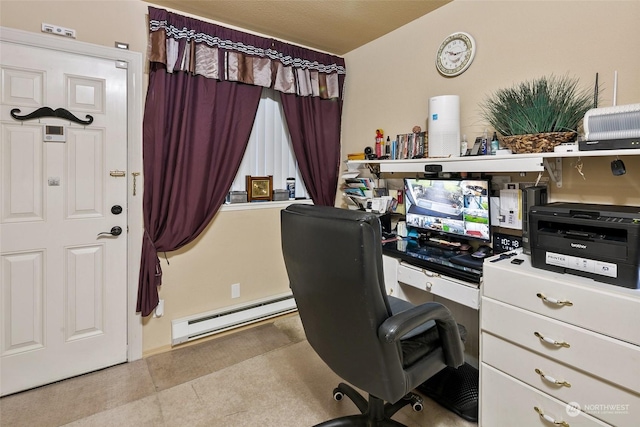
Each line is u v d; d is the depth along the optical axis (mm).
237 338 2516
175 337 2320
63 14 1900
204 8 2281
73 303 2016
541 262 1421
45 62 1865
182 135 2246
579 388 1236
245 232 2703
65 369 2004
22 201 1854
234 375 2045
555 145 1571
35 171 1877
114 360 2150
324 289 1176
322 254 1139
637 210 1324
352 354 1191
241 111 2521
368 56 2844
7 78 1781
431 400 1814
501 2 1940
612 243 1216
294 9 2295
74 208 1991
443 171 2039
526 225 1702
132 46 2113
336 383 1966
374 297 1057
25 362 1895
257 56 2521
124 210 2141
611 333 1154
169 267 2355
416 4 2227
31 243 1887
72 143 1963
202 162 2344
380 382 1147
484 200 1930
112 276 2127
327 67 2939
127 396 1852
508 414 1458
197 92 2301
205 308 2527
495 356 1497
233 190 2709
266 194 2805
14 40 1781
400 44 2553
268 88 2822
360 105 2943
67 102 1933
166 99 2193
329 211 1153
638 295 1126
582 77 1637
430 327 1366
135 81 2129
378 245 1054
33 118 1853
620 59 1521
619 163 1434
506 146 1799
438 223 2193
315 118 2902
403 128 2561
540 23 1776
